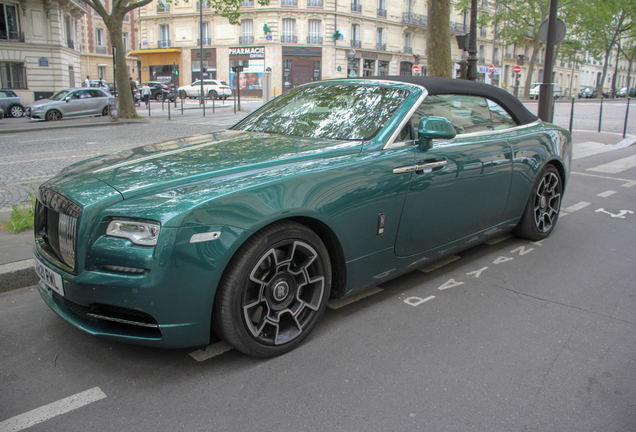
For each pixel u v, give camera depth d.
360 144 2.86
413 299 3.22
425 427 1.96
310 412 2.05
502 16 41.66
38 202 2.60
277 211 2.29
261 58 45.44
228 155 2.68
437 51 11.24
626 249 4.30
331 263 2.77
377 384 2.26
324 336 2.72
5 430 1.94
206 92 40.31
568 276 3.66
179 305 2.12
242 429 1.94
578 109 25.91
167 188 2.26
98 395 2.17
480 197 3.49
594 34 47.50
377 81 3.43
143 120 19.45
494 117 3.83
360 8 46.66
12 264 3.46
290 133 3.22
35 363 2.43
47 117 20.14
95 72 48.91
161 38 48.50
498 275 3.66
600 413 2.06
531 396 2.17
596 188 7.02
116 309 2.20
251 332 2.34
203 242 2.11
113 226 2.13
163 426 1.96
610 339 2.71
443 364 2.43
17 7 30.03
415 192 2.95
